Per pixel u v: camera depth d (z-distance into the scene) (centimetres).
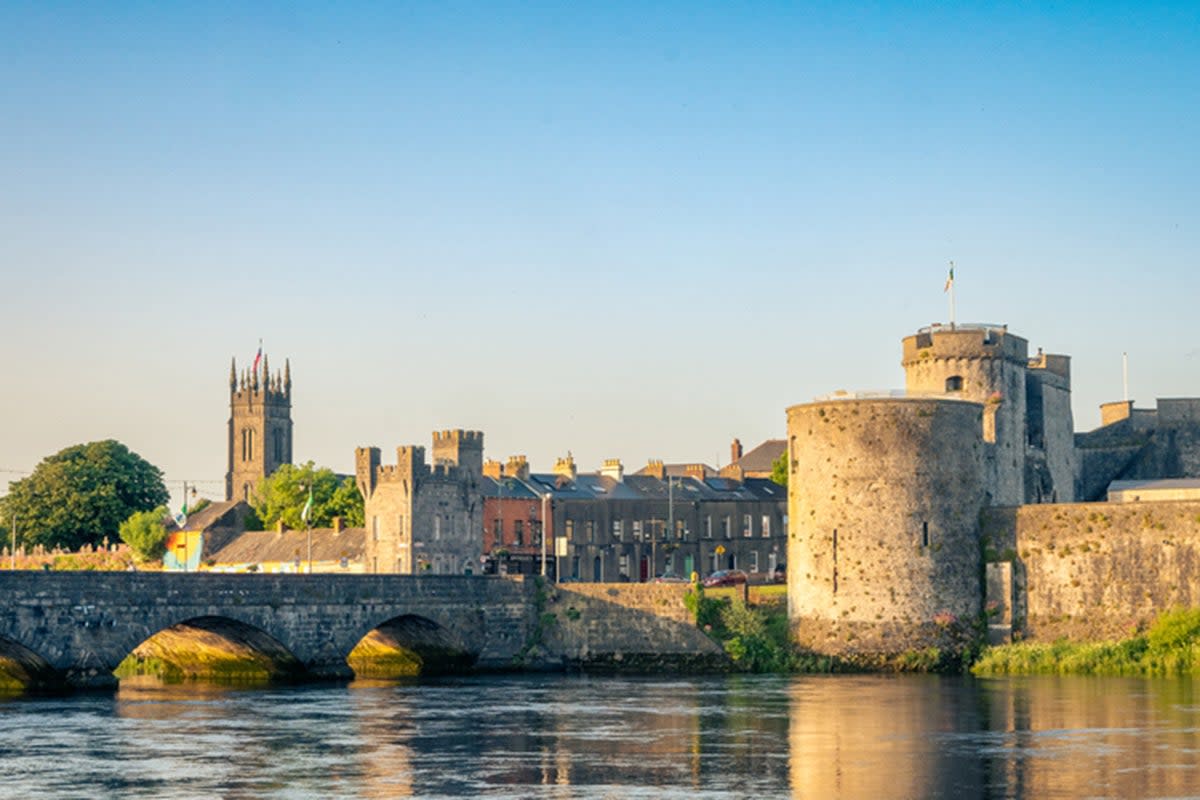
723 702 9094
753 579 15388
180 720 8225
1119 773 6444
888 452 11319
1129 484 14438
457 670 11762
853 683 10331
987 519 11481
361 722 8162
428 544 16050
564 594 12112
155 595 9600
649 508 18038
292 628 10444
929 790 6112
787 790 6122
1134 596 10912
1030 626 11256
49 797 5991
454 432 16588
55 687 9438
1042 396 14338
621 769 6612
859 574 11275
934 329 13712
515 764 6750
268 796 6012
